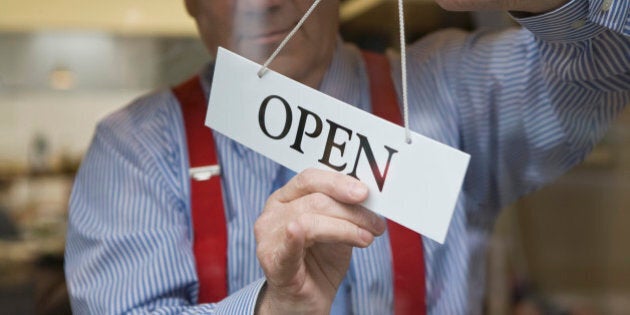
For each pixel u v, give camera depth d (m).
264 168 0.83
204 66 0.93
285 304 0.67
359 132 0.61
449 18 0.94
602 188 1.25
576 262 1.28
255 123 0.66
